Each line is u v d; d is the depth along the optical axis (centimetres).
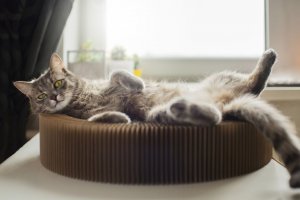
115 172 55
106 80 75
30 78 97
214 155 55
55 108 69
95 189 53
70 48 114
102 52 113
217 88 69
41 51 98
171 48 125
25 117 99
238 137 57
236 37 124
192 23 124
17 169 63
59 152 59
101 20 124
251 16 124
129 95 67
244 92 67
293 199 48
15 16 96
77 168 57
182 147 54
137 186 54
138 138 54
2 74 95
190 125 54
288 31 117
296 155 49
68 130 57
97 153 55
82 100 69
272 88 109
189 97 62
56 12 98
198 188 53
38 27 96
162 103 63
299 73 119
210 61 124
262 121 53
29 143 86
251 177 58
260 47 124
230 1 123
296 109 113
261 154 62
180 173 54
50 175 60
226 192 51
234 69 123
